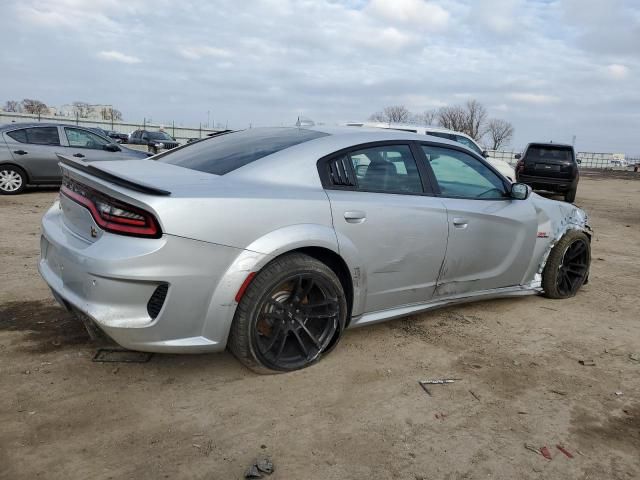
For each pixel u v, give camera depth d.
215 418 2.62
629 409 2.95
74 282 2.72
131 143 28.52
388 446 2.47
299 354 3.18
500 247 4.21
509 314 4.45
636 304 4.94
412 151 3.74
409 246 3.52
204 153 3.54
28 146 10.23
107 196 2.67
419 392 3.00
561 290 4.95
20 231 6.89
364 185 3.39
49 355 3.20
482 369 3.34
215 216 2.69
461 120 72.50
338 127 3.82
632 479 2.34
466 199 3.98
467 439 2.57
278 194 2.96
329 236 3.06
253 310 2.85
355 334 3.78
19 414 2.57
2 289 4.37
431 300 3.87
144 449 2.35
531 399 3.00
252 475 2.19
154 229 2.56
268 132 3.78
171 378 3.00
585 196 18.91
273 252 2.84
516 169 15.56
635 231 10.03
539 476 2.32
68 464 2.22
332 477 2.23
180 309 2.66
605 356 3.67
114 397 2.77
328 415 2.71
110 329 2.56
